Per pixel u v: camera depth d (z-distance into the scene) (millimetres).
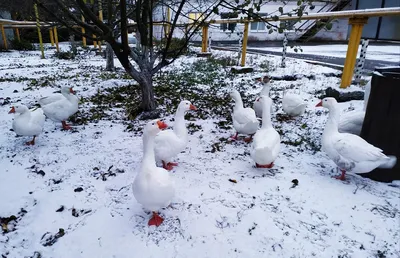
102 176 3848
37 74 11273
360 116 4469
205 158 4371
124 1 4543
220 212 3113
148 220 3025
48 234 2881
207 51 17172
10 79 10023
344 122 4547
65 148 4688
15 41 21859
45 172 3963
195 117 6289
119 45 5262
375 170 3740
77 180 3768
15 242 2820
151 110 6270
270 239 2742
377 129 3768
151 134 2896
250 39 27375
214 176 3838
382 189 3570
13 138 5129
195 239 2756
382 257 2543
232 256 2564
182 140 3963
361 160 3432
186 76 10336
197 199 3340
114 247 2682
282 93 8289
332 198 3354
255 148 3648
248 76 10562
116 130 5465
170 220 3014
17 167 4098
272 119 6258
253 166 4125
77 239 2795
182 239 2764
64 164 4180
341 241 2723
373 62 12281
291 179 3764
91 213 3152
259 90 8711
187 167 4082
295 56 15328
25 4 5031
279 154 4516
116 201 3342
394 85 3521
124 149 4641
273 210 3143
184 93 8242
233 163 4223
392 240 2732
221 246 2668
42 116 4766
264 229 2867
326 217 3037
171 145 3783
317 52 17234
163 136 3787
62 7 4383
